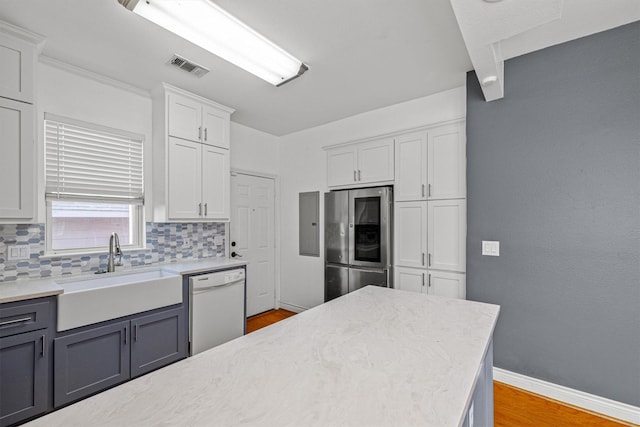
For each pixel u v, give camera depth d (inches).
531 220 85.7
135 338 84.2
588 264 77.9
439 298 66.1
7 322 64.4
